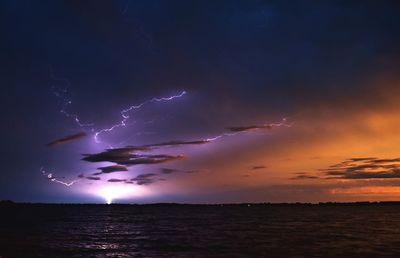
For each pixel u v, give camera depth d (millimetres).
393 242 37906
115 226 66125
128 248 35531
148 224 71938
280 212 146375
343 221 76500
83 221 81875
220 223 73812
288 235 46344
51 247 36062
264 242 39000
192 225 68125
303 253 31172
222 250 33469
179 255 30906
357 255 29859
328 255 30094
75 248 35594
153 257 30031
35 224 70250
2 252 32094
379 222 72375
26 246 36406
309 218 91812
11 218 92750
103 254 31828
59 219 89688
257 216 107750
